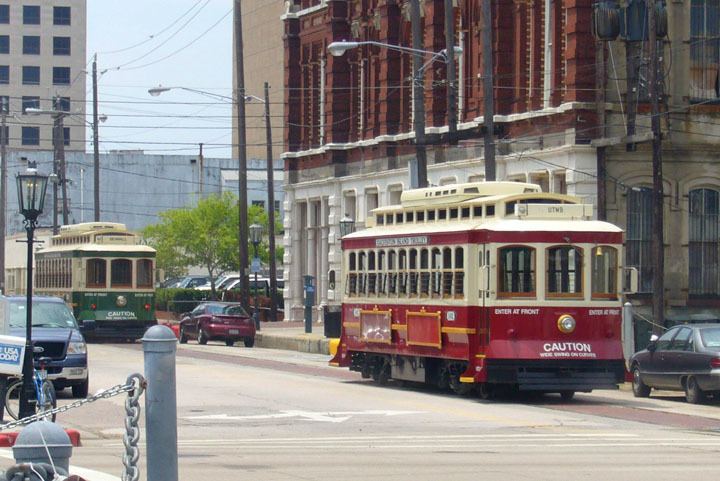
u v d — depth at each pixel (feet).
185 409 108.78
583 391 116.98
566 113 171.83
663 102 169.78
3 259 325.21
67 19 576.61
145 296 218.18
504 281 114.01
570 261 115.03
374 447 82.74
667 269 173.17
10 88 571.69
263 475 68.08
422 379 125.39
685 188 173.58
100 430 92.68
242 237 240.12
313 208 254.06
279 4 537.24
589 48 169.27
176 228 373.40
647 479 67.46
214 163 503.20
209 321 220.43
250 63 561.84
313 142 254.06
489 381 113.19
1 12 569.64
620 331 116.06
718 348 114.73
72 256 216.95
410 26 219.41
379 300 133.49
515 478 67.51
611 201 170.30
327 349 194.80
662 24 166.40
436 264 121.90
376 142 225.97
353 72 239.09
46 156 480.64
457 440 87.35
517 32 185.68
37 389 91.35
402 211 132.16
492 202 117.19
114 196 485.97
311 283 224.33
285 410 108.37
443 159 204.54
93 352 189.67
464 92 199.31
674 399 122.93
